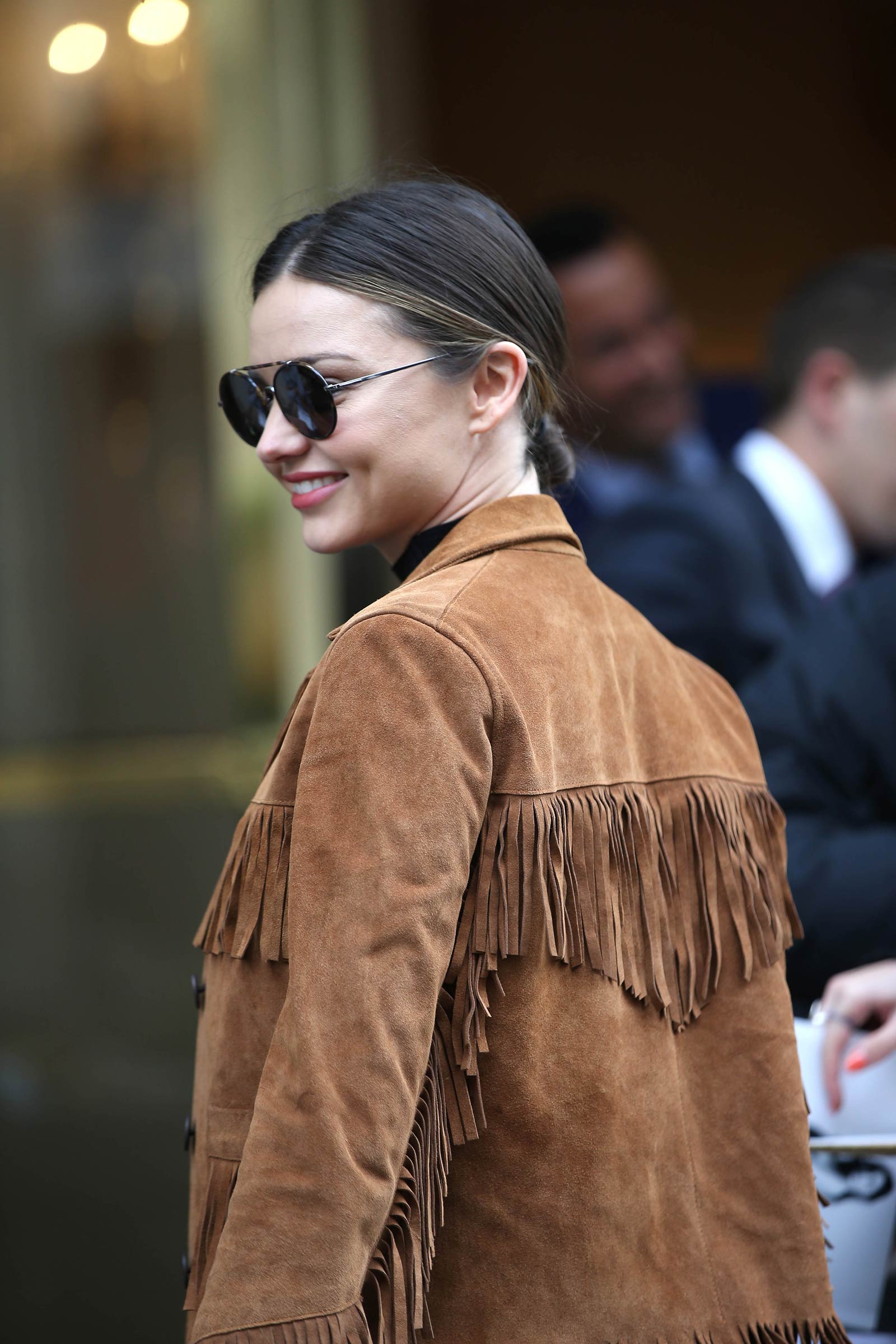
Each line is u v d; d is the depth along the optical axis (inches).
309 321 152.6
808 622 301.0
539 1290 141.3
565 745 148.6
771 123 761.0
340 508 156.2
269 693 581.0
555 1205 142.3
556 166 730.8
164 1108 469.7
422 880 131.4
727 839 168.7
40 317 555.5
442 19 714.2
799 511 360.2
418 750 134.5
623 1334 144.2
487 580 151.0
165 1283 411.5
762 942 170.2
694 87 749.3
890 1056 216.4
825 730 269.1
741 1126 165.2
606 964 146.9
